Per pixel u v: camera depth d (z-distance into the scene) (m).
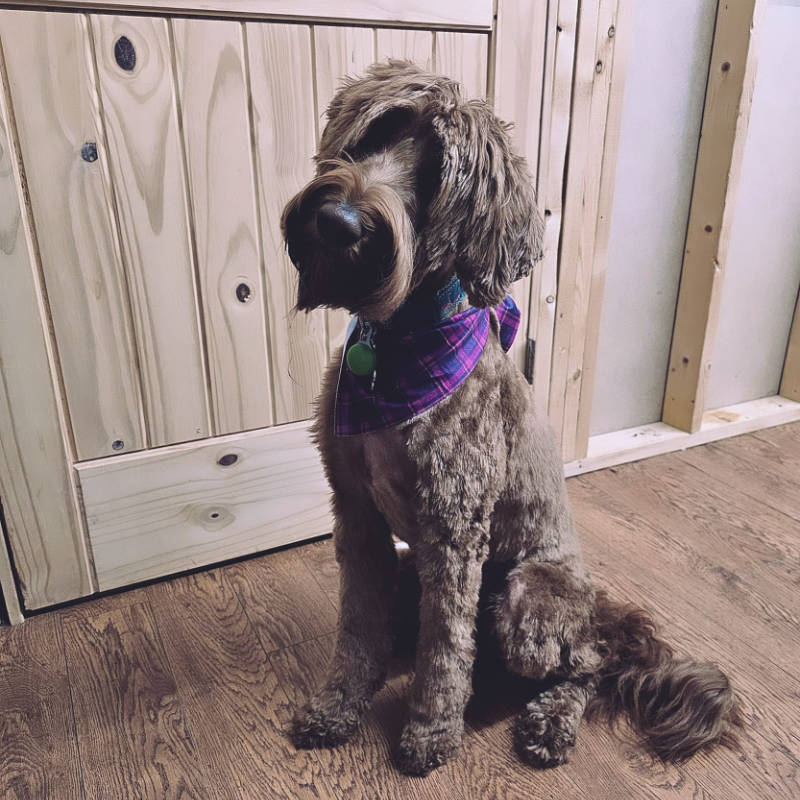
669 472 2.78
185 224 1.81
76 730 1.59
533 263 1.39
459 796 1.45
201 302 1.89
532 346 2.44
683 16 2.47
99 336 1.80
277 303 1.99
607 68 2.24
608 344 2.81
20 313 1.69
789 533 2.36
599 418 2.92
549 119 2.20
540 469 1.62
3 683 1.71
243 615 1.96
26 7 1.51
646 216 2.68
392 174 1.24
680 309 2.88
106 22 1.58
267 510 2.18
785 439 3.07
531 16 2.05
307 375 2.10
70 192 1.66
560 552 1.67
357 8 1.81
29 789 1.44
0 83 1.53
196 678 1.74
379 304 1.23
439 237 1.25
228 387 2.01
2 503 1.82
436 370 1.37
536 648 1.52
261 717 1.63
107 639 1.87
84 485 1.90
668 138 2.61
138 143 1.69
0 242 1.62
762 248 3.03
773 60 2.72
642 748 1.56
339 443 1.49
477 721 1.64
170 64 1.67
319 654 1.82
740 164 2.59
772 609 2.00
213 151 1.78
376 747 1.56
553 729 1.53
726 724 1.58
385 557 1.63
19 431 1.78
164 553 2.07
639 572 2.15
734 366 3.20
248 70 1.75
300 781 1.47
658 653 1.65
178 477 2.01
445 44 1.97
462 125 1.21
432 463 1.37
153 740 1.56
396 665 1.80
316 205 1.24
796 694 1.70
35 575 1.91
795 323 3.25
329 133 1.36
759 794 1.45
